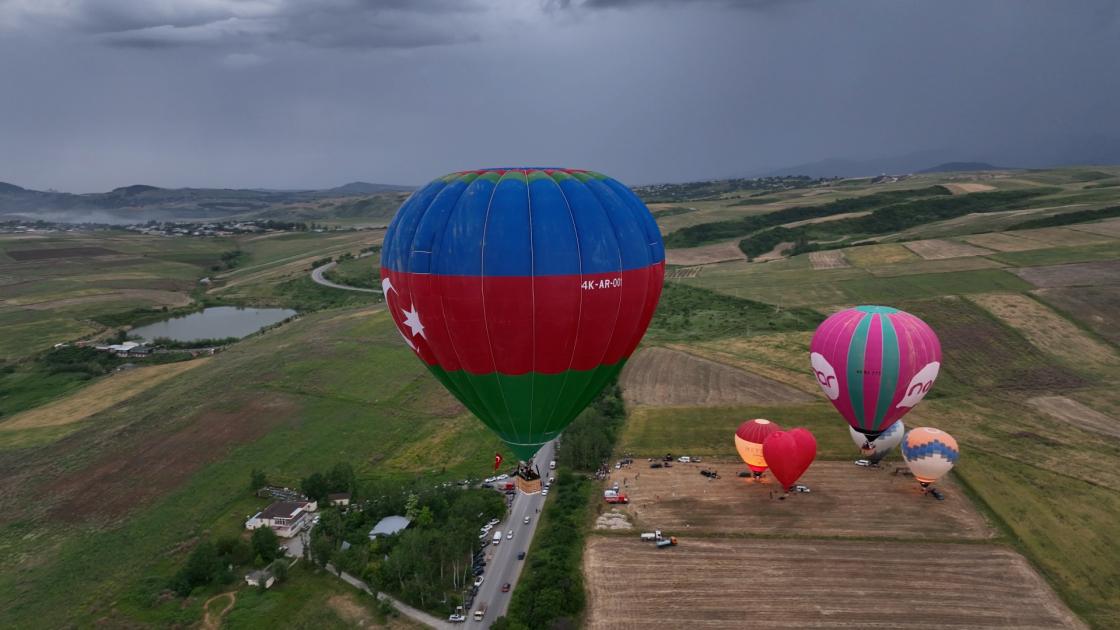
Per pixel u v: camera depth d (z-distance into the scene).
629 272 26.55
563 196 26.27
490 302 25.58
